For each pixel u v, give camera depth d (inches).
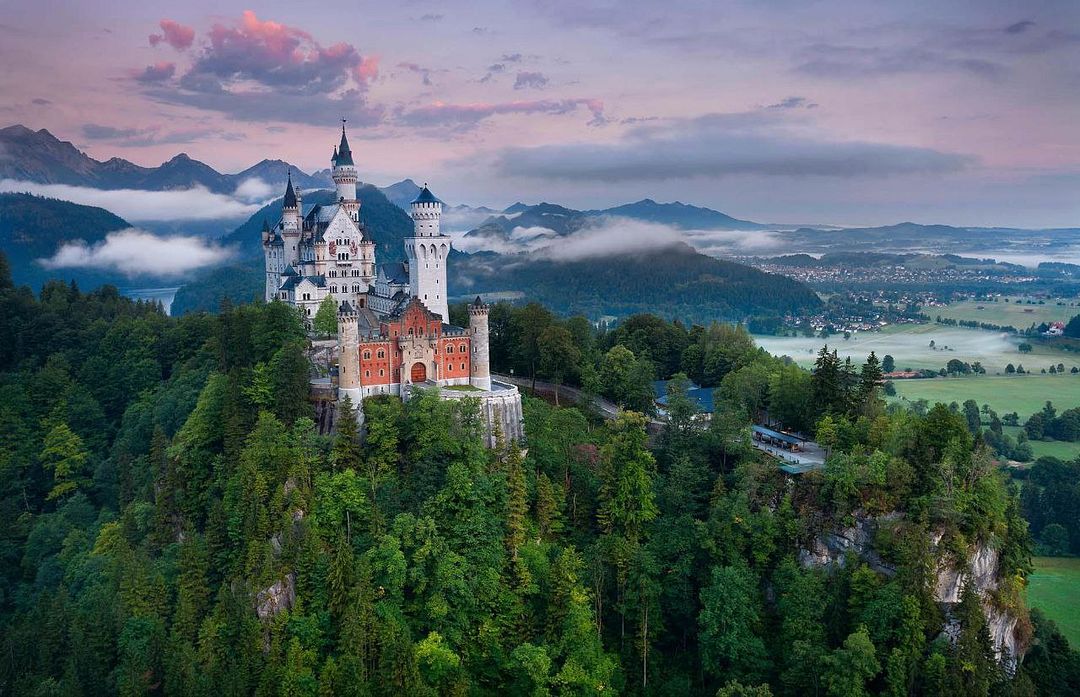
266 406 6702.8
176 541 6274.6
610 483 6176.2
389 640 4886.8
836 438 6348.4
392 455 6284.5
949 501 5433.1
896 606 5044.3
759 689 4726.9
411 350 7057.1
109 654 5162.4
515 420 7135.8
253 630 4933.6
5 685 5036.9
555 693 5147.6
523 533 5930.1
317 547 5398.6
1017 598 5812.0
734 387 7500.0
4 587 6865.2
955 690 4795.8
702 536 5733.3
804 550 5733.3
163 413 7834.6
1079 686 5762.8
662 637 5787.4
